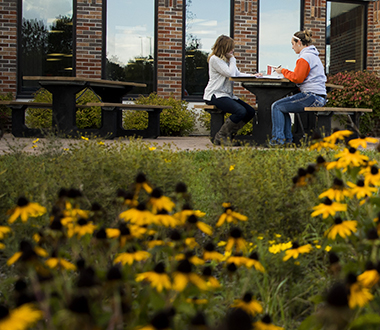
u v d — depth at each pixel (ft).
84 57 30.66
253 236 6.54
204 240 7.00
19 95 30.01
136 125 28.71
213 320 3.99
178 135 30.32
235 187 7.52
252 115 20.67
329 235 4.35
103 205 7.16
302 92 19.13
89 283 2.99
